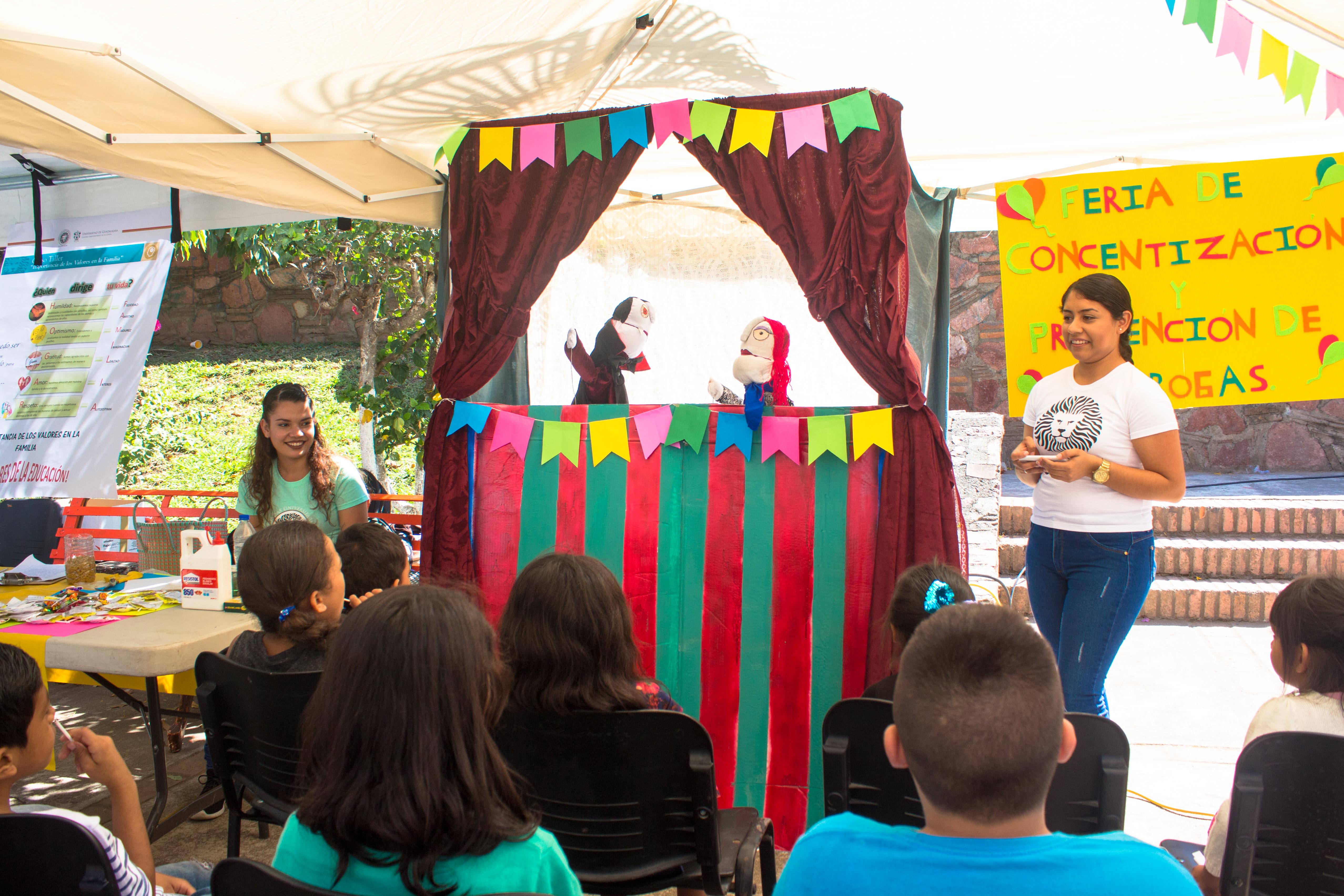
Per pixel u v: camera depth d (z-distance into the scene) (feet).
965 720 3.61
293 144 11.30
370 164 12.54
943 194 12.73
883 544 9.54
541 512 10.64
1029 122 12.60
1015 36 10.14
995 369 27.96
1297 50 10.71
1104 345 9.48
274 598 7.32
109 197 15.02
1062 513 9.72
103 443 14.25
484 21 8.91
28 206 15.39
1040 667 3.72
